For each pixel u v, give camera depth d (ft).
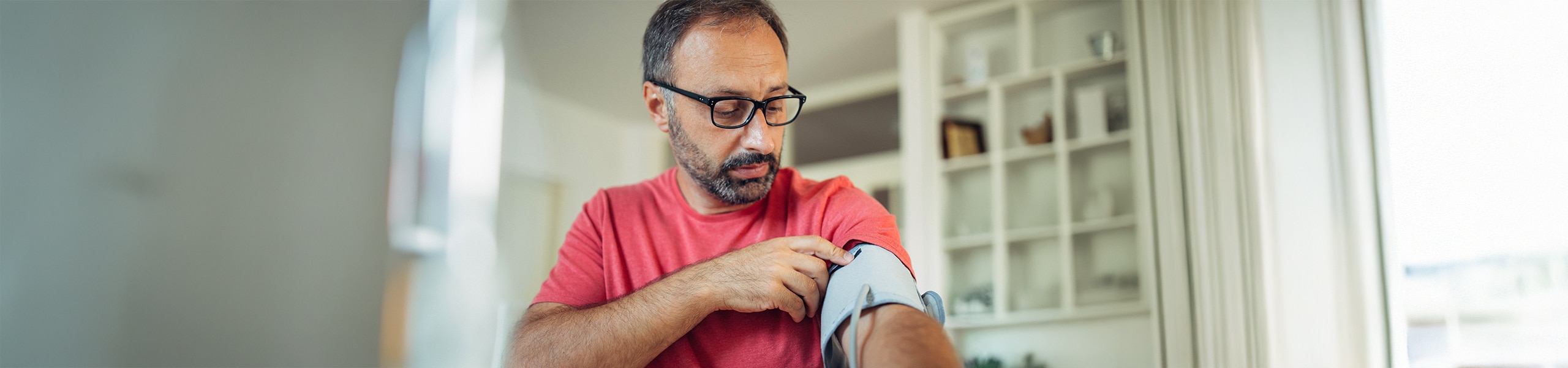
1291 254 9.46
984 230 13.58
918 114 13.44
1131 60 12.07
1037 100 13.61
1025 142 13.12
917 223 13.23
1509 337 8.58
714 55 3.10
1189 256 10.56
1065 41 13.52
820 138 16.46
